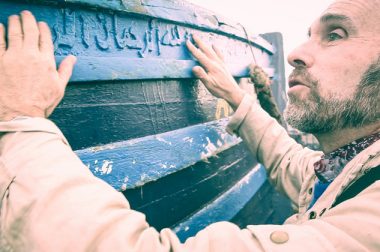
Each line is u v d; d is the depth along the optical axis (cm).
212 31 161
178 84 135
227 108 183
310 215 79
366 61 76
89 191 57
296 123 89
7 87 67
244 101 142
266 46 268
